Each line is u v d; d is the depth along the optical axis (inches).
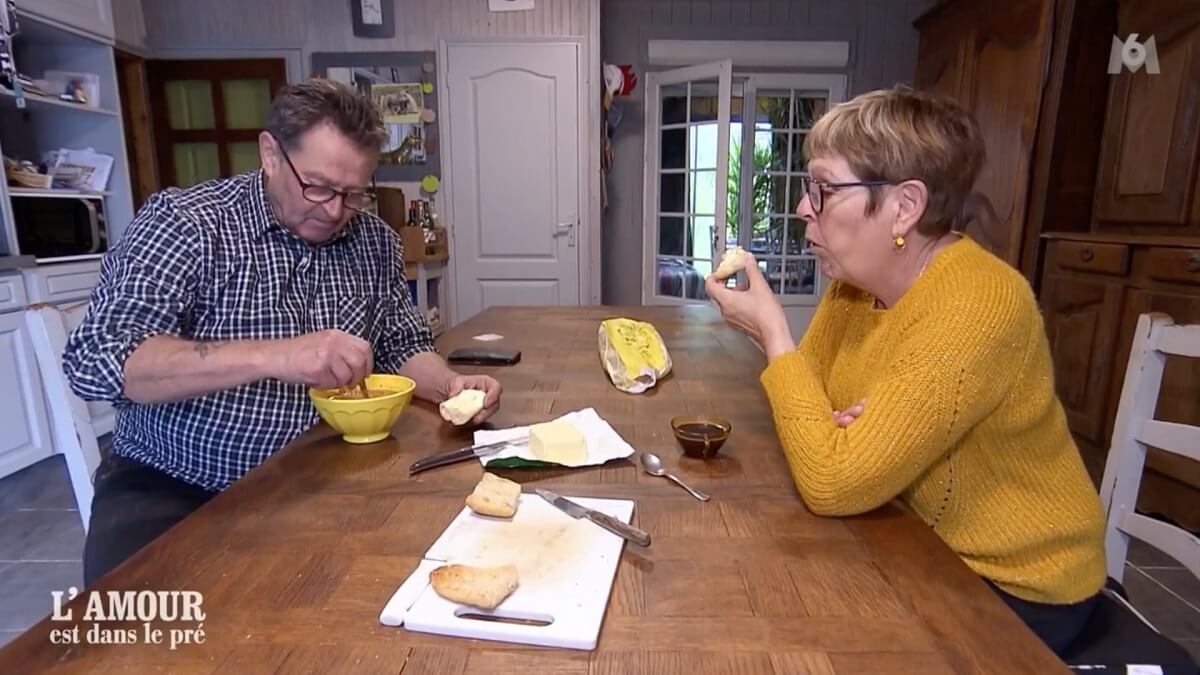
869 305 41.3
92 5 125.0
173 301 42.9
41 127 131.8
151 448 47.2
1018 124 117.8
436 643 21.2
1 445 101.3
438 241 158.7
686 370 55.9
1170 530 40.8
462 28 156.9
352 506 30.6
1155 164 101.0
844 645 21.0
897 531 28.7
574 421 40.8
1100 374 99.7
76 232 118.4
